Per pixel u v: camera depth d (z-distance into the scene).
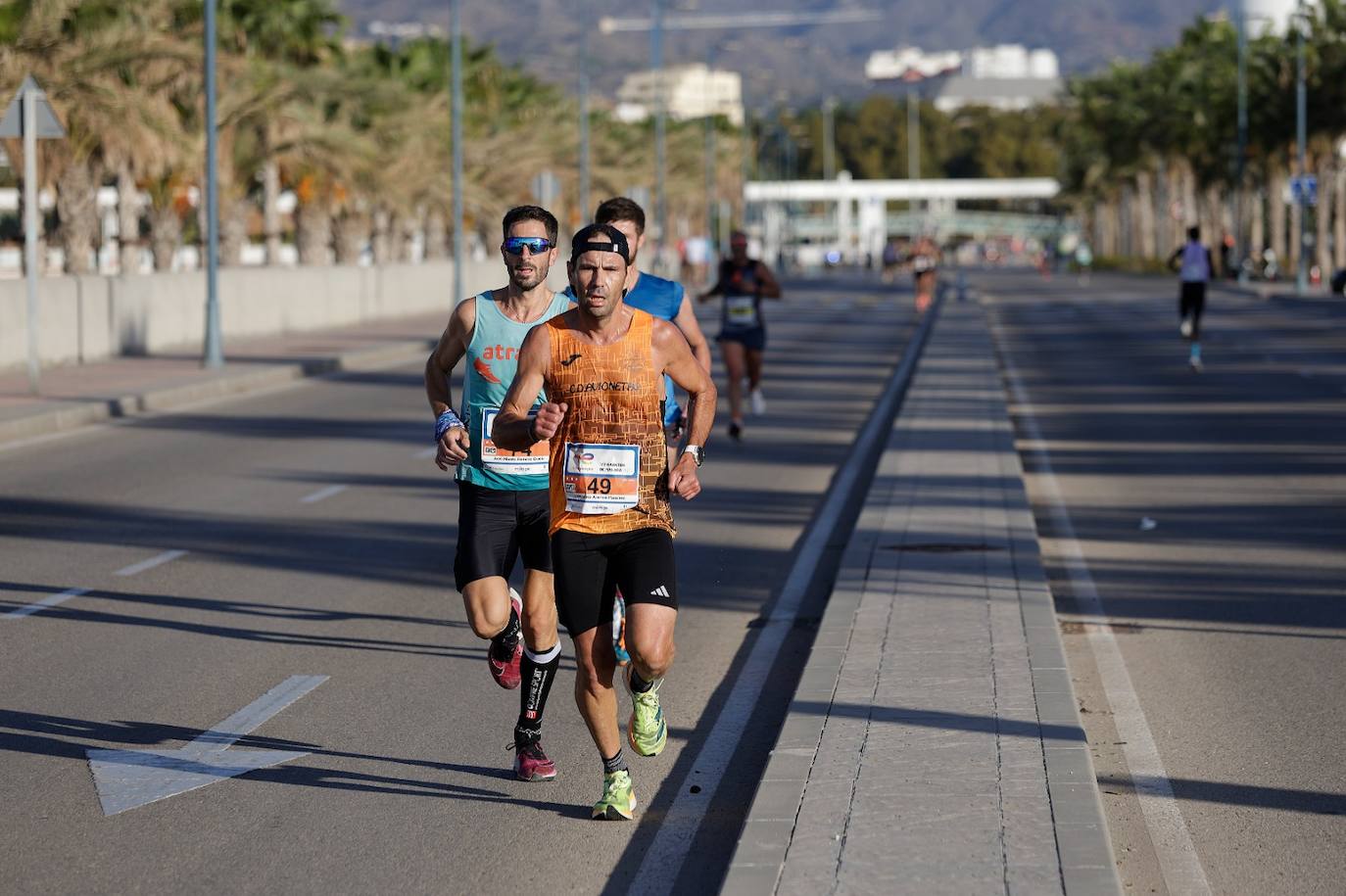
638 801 8.66
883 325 59.94
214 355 36.69
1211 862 7.71
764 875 6.84
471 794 8.76
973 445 22.80
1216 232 135.00
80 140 43.66
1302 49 85.50
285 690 10.84
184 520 17.91
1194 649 11.91
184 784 8.91
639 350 7.86
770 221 191.25
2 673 11.30
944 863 6.96
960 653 10.82
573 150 94.88
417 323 58.69
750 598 13.84
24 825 8.27
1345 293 78.38
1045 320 62.75
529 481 8.75
